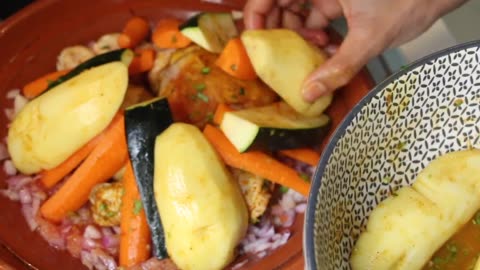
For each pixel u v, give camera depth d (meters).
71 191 0.59
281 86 0.61
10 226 0.59
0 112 0.64
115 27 0.69
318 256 0.42
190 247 0.55
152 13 0.70
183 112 0.62
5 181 0.61
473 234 0.49
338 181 0.46
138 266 0.58
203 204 0.55
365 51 0.59
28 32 0.66
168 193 0.56
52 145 0.59
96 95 0.58
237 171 0.60
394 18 0.59
